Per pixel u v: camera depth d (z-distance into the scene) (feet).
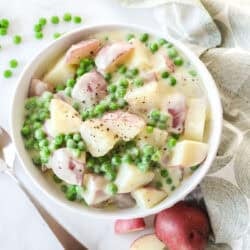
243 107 1.89
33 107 1.74
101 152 1.60
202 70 1.71
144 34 1.77
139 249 1.86
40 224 1.92
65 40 1.77
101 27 1.77
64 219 1.90
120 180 1.61
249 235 1.82
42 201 1.91
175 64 1.74
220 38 1.93
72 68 1.75
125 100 1.65
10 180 1.93
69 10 2.02
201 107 1.67
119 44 1.70
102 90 1.69
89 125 1.61
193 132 1.66
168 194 1.67
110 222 1.90
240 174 1.84
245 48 1.92
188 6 1.89
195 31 1.94
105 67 1.69
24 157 1.69
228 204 1.83
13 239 1.92
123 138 1.60
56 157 1.63
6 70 1.97
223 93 1.90
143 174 1.61
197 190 1.86
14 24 2.02
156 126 1.64
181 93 1.69
